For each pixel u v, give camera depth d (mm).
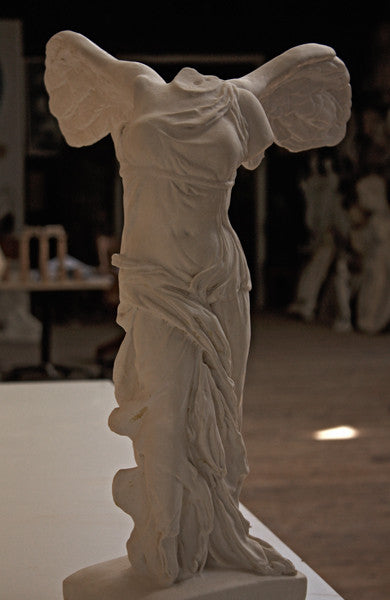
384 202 12953
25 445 3197
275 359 10305
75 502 2555
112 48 15680
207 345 1631
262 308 16344
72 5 15164
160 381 1631
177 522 1628
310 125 1949
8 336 12391
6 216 12945
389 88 14516
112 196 16609
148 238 1620
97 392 4203
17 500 2570
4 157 12906
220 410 1677
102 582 1705
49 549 2189
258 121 1658
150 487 1632
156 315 1635
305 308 14578
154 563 1647
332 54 1834
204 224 1614
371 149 14016
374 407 7703
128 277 1644
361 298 12977
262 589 1667
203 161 1575
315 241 15055
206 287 1637
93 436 3330
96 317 15383
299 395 8234
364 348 11141
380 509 5008
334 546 4445
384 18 15586
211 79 1663
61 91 1948
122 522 2389
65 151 16312
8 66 12852
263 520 4836
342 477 5621
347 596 3824
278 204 17172
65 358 10820
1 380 8586
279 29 16031
